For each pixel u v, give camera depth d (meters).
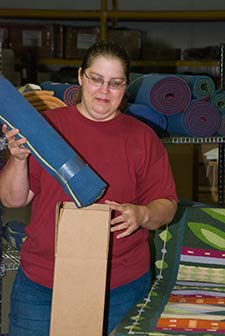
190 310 2.46
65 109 2.18
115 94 2.09
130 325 2.26
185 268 2.94
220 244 2.97
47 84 3.28
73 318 2.07
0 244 2.75
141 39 6.23
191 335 2.21
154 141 2.21
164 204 2.18
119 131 2.16
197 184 5.33
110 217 2.04
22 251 2.25
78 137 2.13
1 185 2.14
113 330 2.23
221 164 3.97
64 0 6.69
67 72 5.90
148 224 2.12
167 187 2.22
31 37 5.93
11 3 6.66
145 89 3.19
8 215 4.03
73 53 5.97
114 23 6.09
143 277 2.30
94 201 1.99
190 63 6.04
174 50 6.11
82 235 2.04
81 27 5.98
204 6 6.65
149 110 3.14
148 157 2.18
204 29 6.47
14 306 2.23
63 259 2.05
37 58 5.93
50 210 2.13
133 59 5.93
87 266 2.05
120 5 6.67
